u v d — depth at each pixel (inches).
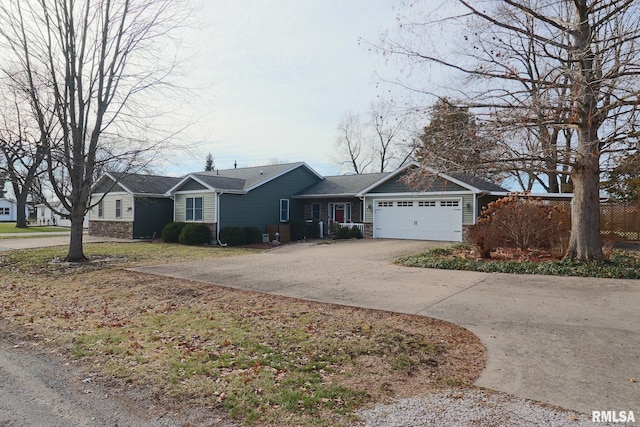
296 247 720.3
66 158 514.0
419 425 129.0
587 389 151.9
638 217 658.8
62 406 147.5
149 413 141.6
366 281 376.2
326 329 234.5
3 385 166.6
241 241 802.8
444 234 723.4
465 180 696.4
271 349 202.2
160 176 1085.8
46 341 222.8
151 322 257.0
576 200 414.6
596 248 405.1
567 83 349.7
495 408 139.0
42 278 431.8
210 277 409.4
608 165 400.8
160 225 983.0
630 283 331.9
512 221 490.0
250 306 294.8
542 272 384.8
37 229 1386.6
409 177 458.0
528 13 371.6
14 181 526.6
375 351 197.3
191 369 178.4
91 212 1068.5
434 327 234.8
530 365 176.2
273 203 943.0
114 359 193.5
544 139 372.8
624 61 319.0
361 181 974.4
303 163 1011.9
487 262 434.9
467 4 373.4
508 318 246.5
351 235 825.5
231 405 145.7
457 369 175.0
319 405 144.3
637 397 144.8
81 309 297.9
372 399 148.0
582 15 361.4
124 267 482.6
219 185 840.3
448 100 390.3
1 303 317.4
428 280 372.8
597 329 219.9
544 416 133.0
